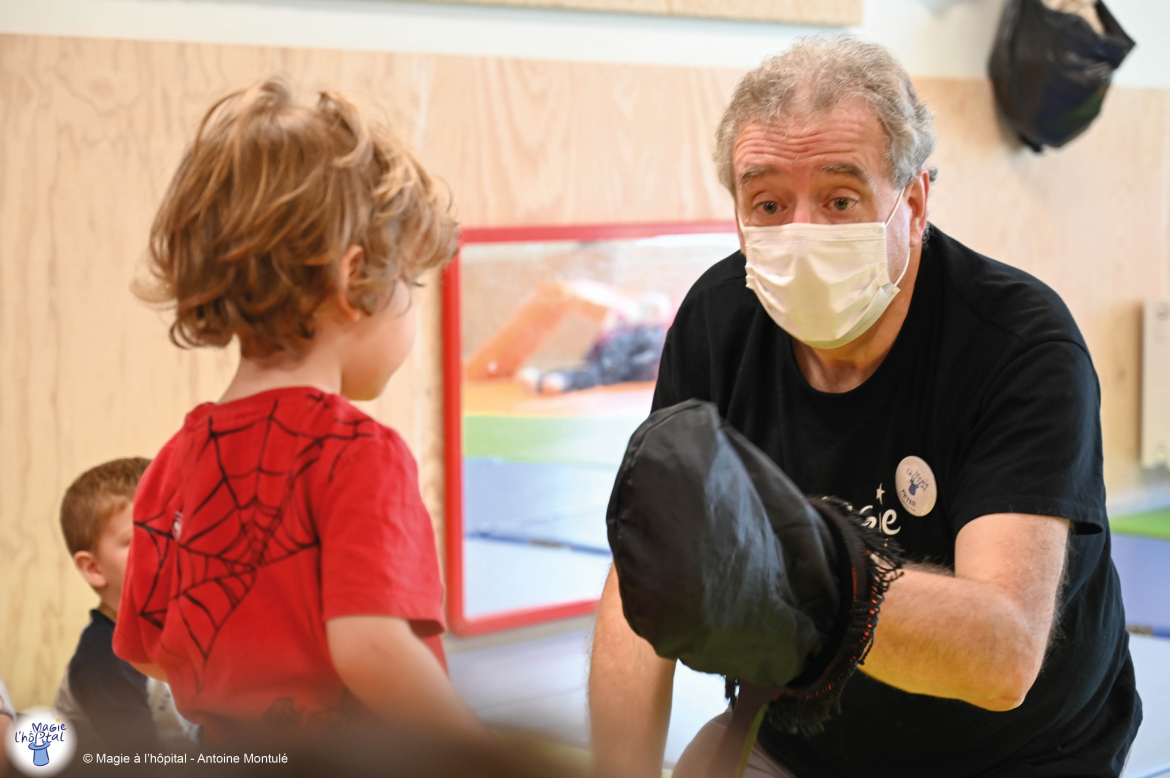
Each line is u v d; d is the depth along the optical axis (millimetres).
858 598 574
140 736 345
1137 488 3549
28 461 2070
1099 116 3188
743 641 489
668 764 1327
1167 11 3480
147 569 867
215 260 806
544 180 2512
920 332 1132
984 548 939
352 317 840
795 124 1067
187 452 846
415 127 2344
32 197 2029
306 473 789
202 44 2135
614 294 2604
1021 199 3238
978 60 3133
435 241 909
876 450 1149
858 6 2838
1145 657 2602
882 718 1165
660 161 2656
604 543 2658
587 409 2607
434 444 2457
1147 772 1963
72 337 2088
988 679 841
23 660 2090
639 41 2605
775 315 1144
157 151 2117
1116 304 3465
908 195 1125
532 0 2434
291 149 803
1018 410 1016
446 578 2467
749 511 483
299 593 773
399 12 2326
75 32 2051
